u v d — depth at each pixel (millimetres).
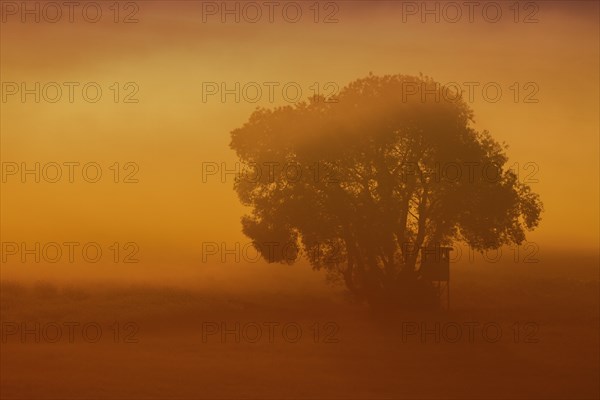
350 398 37156
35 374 42406
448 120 80500
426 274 81125
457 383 41656
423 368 46719
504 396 38094
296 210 81500
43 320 70625
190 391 38281
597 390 39844
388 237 80625
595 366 47750
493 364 48344
